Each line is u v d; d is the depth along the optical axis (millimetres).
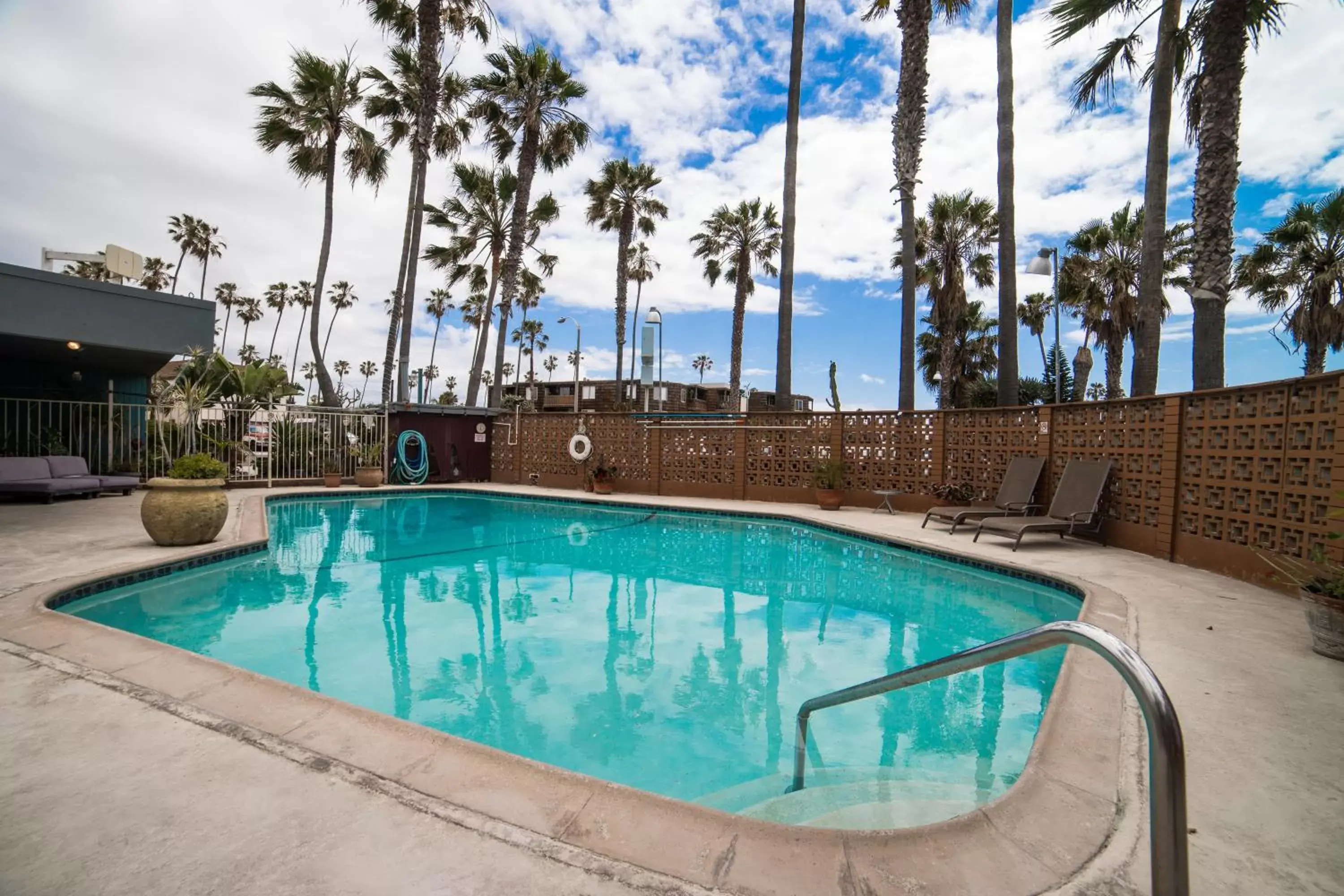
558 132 17734
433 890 1471
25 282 8219
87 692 2668
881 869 1583
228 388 13383
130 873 1504
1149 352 8664
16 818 1735
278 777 2004
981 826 1771
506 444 15336
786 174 12984
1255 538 5133
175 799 1856
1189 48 8062
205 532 6250
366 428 14211
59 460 9742
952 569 6758
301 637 4414
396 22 16359
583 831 1739
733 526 9906
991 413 9297
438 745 2242
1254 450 5152
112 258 10672
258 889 1454
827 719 3225
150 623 4621
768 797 2467
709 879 1542
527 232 21094
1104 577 5395
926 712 3293
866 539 8188
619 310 25188
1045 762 2141
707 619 5023
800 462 11594
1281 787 2043
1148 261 8695
